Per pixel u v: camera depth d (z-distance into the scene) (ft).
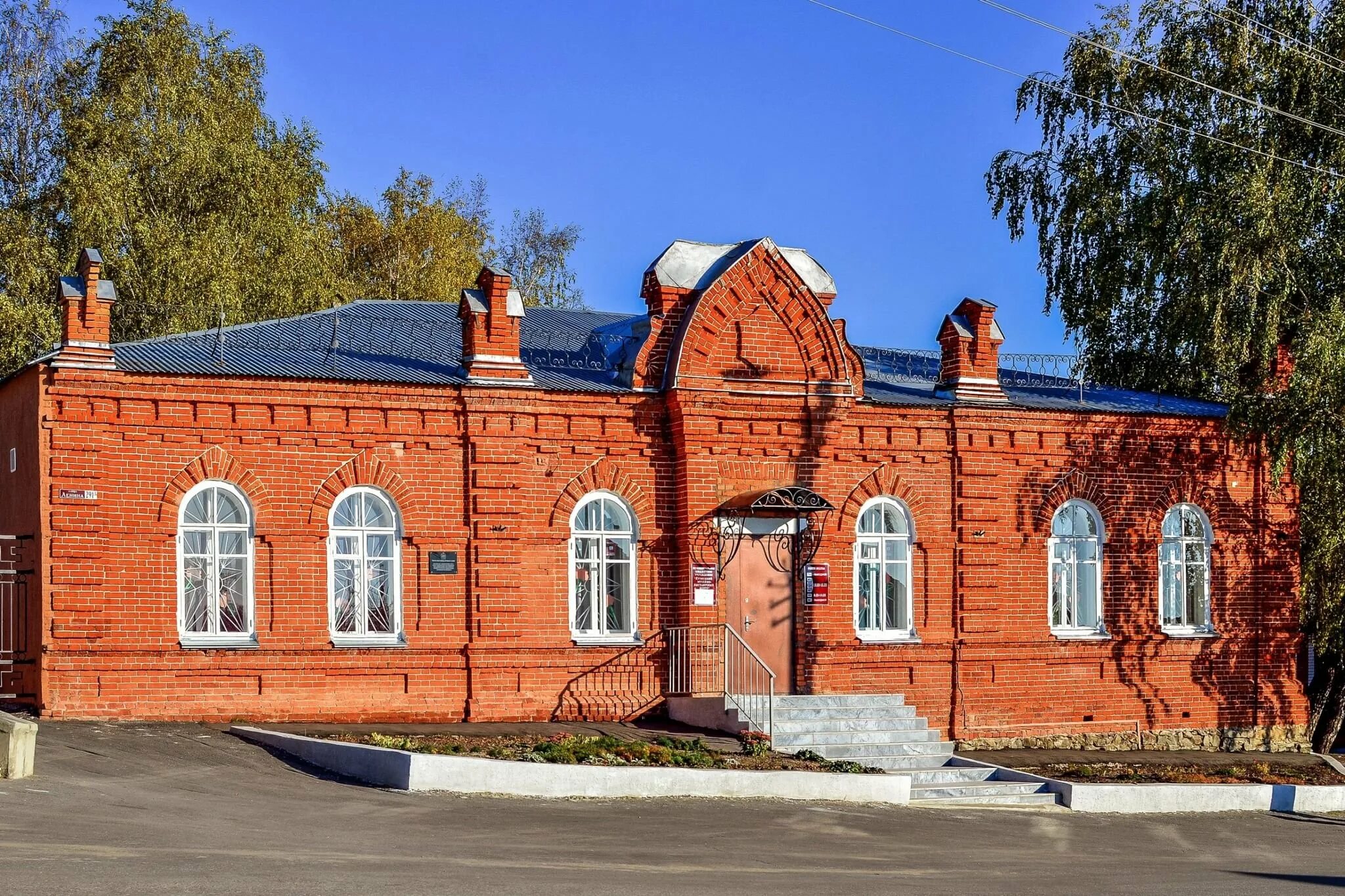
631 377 84.33
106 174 124.67
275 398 76.13
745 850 54.75
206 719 73.92
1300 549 100.42
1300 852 66.64
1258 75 105.70
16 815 49.90
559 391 81.76
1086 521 94.99
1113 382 115.14
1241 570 98.43
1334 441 94.48
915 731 84.53
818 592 86.53
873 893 47.26
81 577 71.67
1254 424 94.79
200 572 75.20
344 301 147.13
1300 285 101.09
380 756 62.28
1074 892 50.83
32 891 38.75
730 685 83.35
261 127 142.61
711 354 84.64
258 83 142.20
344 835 51.01
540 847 51.57
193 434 74.64
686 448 83.82
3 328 121.90
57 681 71.05
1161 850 64.59
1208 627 97.45
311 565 76.74
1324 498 97.14
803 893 46.21
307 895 40.40
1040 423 93.15
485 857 48.70
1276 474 94.07
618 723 81.51
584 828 56.34
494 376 80.69
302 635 76.23
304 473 76.84
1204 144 105.29
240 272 130.93
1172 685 95.96
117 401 73.05
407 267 166.81
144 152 129.08
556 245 200.13
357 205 170.60
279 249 136.26
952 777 79.66
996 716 90.94
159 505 73.77
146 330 126.21
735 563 85.05
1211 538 97.60
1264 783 82.74
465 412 79.92
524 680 80.53
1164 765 87.04
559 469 82.33
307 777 62.44
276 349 82.69
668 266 85.30
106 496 72.69
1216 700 97.09
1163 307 110.73
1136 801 76.84
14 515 77.36
